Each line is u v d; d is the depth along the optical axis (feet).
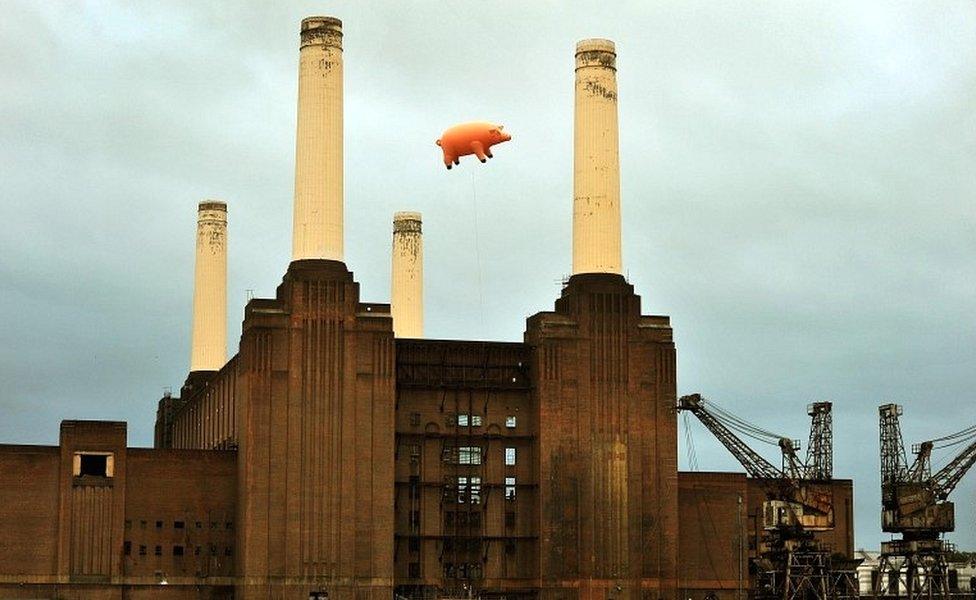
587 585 585.63
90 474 580.71
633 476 595.88
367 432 575.38
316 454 570.05
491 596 597.52
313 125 588.50
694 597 626.23
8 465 573.74
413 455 598.34
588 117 612.29
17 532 571.69
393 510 575.79
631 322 604.08
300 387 572.10
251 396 568.00
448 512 599.16
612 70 616.80
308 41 593.83
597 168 610.24
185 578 583.58
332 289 578.66
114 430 583.58
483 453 603.26
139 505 583.99
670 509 597.52
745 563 635.25
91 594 574.56
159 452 588.09
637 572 590.96
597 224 607.78
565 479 590.96
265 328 572.51
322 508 568.41
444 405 603.26
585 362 597.93
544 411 593.01
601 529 590.55
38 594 570.46
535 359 602.03
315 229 583.17
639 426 599.16
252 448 565.53
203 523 587.68
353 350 577.84
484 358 606.55
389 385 579.07
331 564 566.36
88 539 577.02
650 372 603.26
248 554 560.61
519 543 602.44
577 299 601.21
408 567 593.42
